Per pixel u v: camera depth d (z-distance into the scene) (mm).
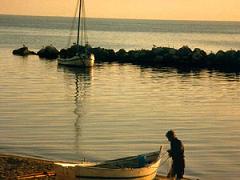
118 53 113625
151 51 110875
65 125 46062
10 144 38531
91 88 70875
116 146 39062
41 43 170500
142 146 39281
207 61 105688
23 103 56969
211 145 40250
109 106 56812
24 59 111312
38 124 46062
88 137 41625
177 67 102688
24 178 27250
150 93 67562
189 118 51156
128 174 26969
